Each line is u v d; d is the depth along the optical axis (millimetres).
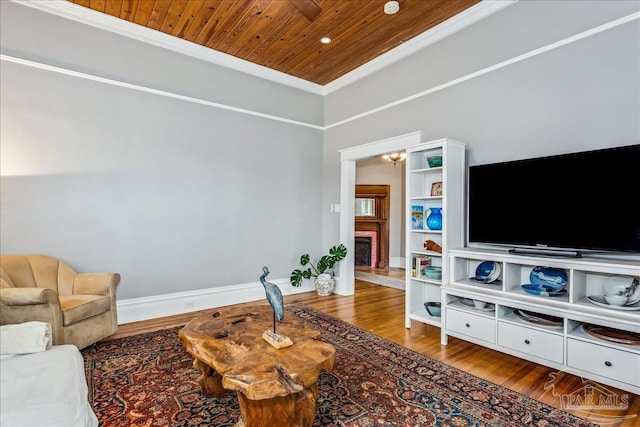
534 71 2857
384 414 1939
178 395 2133
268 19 3443
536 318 2496
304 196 5125
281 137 4863
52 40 3234
